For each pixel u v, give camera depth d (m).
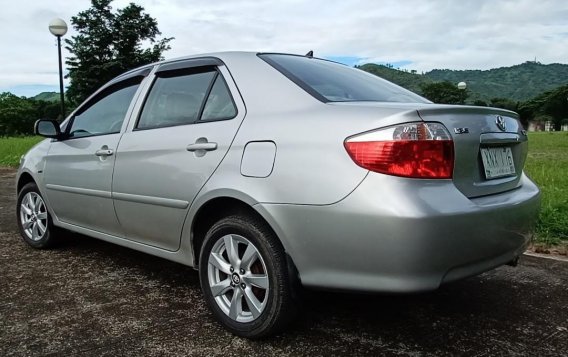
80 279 3.49
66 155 3.78
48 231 4.16
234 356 2.38
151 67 3.38
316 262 2.25
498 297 3.15
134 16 33.53
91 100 3.86
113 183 3.27
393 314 2.87
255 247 2.46
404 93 3.07
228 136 2.60
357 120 2.20
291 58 3.04
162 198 2.90
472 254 2.18
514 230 2.42
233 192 2.47
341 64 3.39
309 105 2.43
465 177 2.25
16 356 2.37
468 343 2.52
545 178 7.07
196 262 2.86
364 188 2.08
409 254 2.01
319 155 2.22
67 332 2.63
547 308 2.98
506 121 2.61
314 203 2.20
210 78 2.92
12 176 10.45
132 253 4.16
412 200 2.02
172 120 3.03
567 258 4.03
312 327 2.69
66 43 32.78
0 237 4.73
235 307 2.58
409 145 2.07
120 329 2.67
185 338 2.57
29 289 3.28
